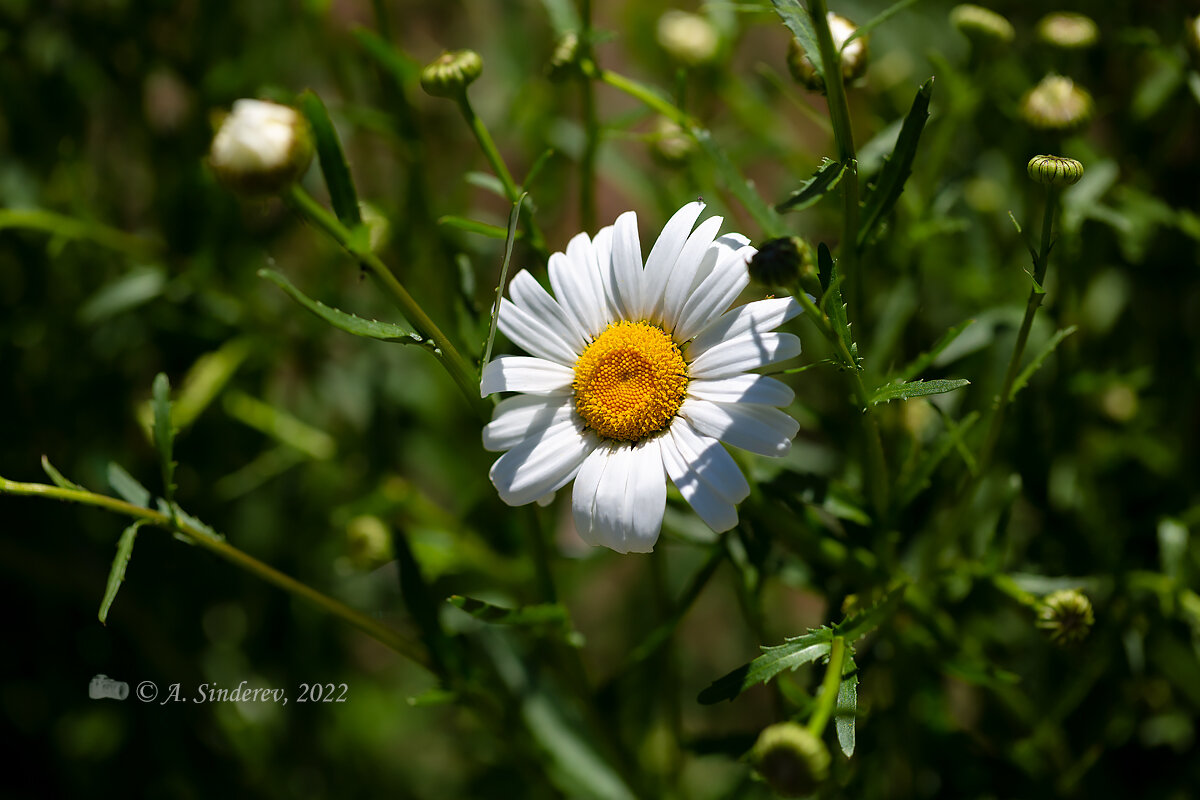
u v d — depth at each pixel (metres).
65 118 0.52
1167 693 0.48
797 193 0.37
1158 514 0.48
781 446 0.37
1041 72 0.48
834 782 0.40
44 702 0.55
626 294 0.38
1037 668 0.49
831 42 0.36
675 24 0.49
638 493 0.37
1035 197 0.45
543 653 0.45
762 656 0.36
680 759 0.48
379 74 0.47
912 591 0.41
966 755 0.44
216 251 0.50
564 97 0.53
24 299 0.52
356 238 0.36
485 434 0.38
